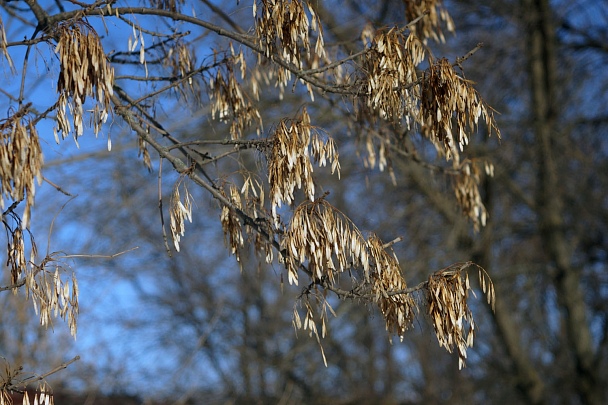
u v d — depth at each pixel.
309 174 3.61
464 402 15.06
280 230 3.85
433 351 15.88
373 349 16.36
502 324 12.23
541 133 11.59
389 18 9.31
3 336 9.80
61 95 3.38
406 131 5.79
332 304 14.12
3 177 3.10
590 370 12.29
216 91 5.11
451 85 3.82
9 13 5.36
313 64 5.66
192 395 15.29
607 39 12.27
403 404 16.81
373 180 11.71
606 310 12.64
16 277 3.56
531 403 12.33
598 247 12.27
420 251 11.55
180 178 3.98
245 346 16.36
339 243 3.59
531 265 12.02
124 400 12.39
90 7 4.14
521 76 12.00
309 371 15.19
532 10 11.76
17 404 4.50
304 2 4.22
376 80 4.01
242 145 4.07
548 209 11.91
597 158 12.27
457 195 6.12
